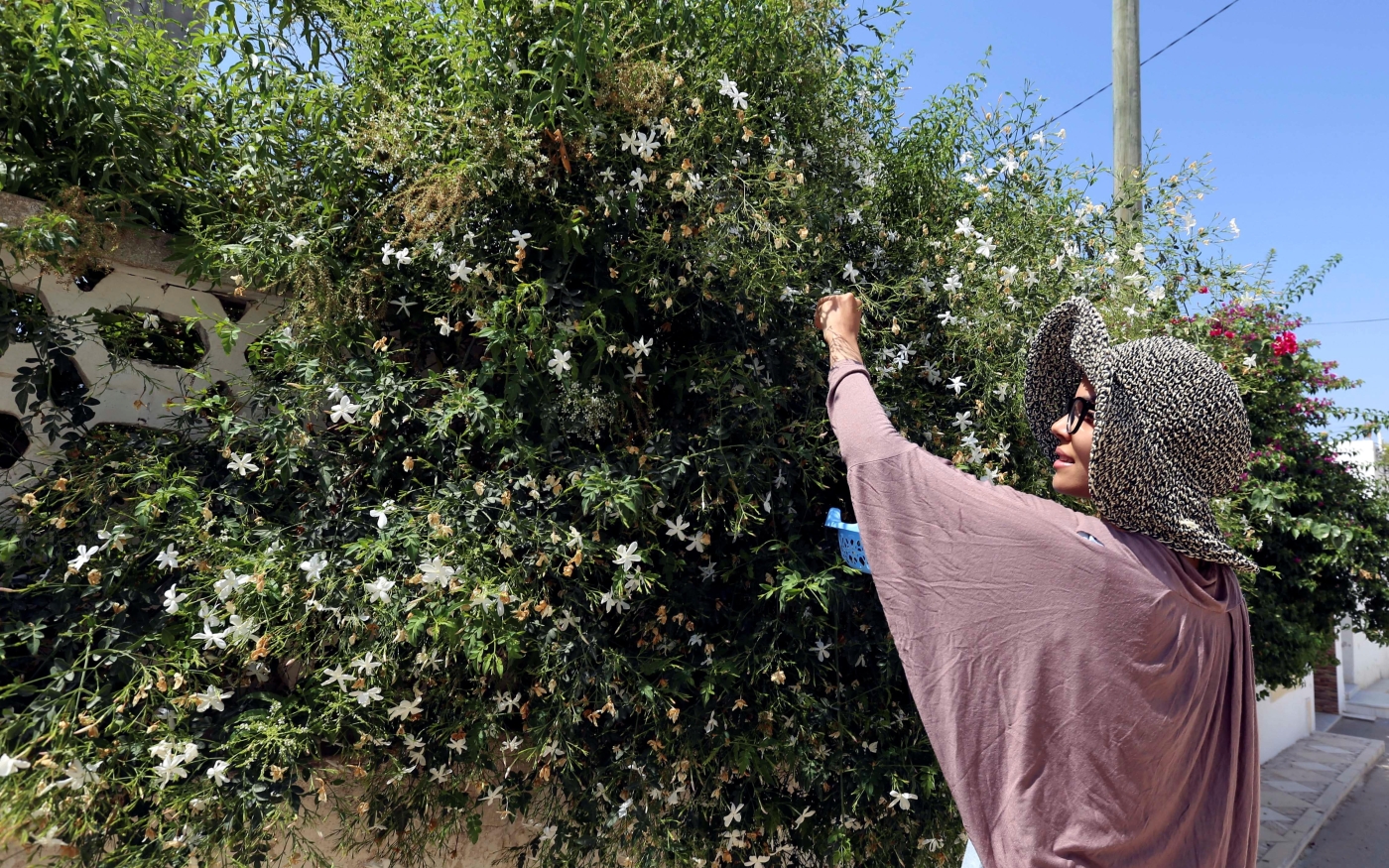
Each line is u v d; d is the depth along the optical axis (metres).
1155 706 0.96
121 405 1.85
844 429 1.25
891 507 1.15
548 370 1.73
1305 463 4.84
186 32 1.98
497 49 1.72
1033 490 2.21
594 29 1.61
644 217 1.86
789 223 1.89
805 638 1.94
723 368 1.89
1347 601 5.01
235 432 1.71
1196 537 0.99
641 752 1.89
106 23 1.84
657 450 1.81
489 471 1.80
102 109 1.69
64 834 1.41
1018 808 1.00
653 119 1.73
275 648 1.63
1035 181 2.47
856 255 2.16
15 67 1.63
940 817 2.09
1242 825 1.08
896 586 1.13
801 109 1.96
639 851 1.89
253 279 1.84
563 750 1.79
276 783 1.59
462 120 1.66
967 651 1.05
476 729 1.74
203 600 1.58
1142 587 0.97
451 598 1.61
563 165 1.70
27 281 1.74
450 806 1.80
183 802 1.49
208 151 1.95
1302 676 5.24
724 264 1.79
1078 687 0.97
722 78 1.79
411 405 1.76
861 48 2.18
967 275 2.14
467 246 1.73
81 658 1.55
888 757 2.00
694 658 1.94
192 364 2.11
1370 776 8.63
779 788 2.07
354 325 1.86
